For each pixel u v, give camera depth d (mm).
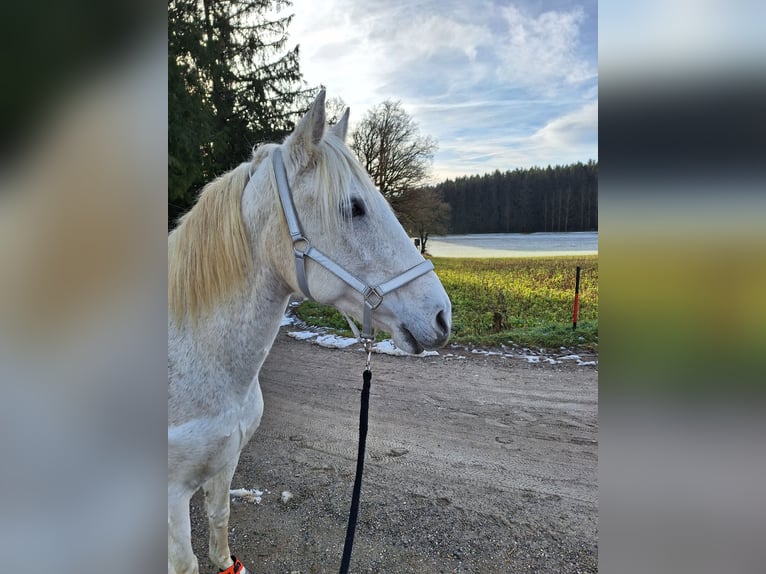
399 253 1288
